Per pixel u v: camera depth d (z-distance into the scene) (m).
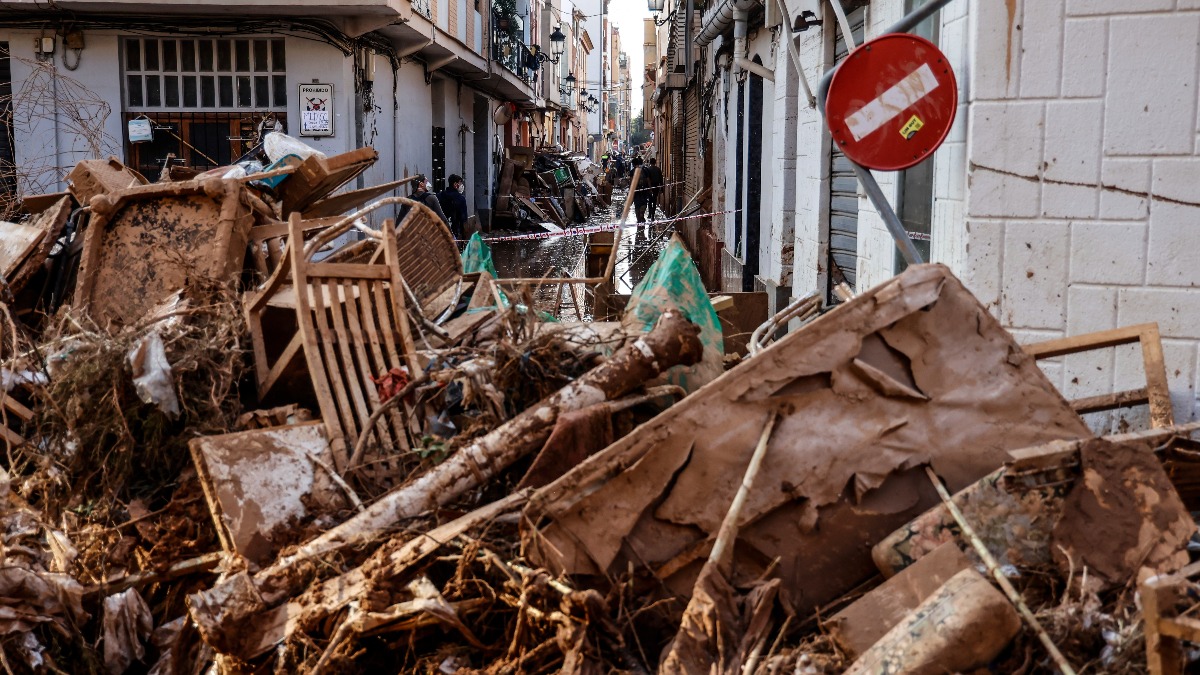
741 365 3.41
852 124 4.83
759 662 2.89
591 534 3.29
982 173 4.65
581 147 86.81
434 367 5.05
